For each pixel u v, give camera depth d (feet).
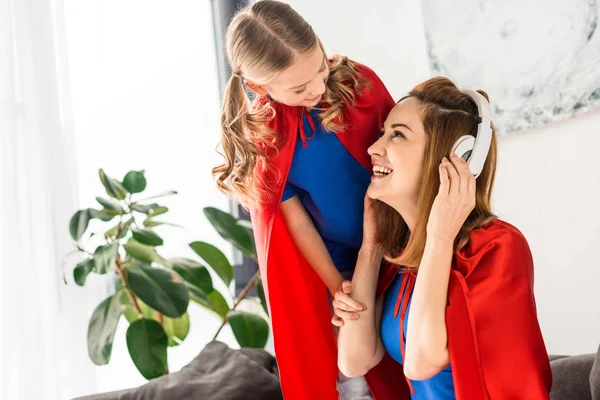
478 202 4.08
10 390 8.06
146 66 9.55
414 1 7.50
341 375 5.34
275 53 3.99
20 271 8.16
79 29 9.21
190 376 6.74
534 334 3.69
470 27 6.81
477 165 3.87
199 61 9.78
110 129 9.32
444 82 4.18
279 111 4.67
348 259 5.12
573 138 6.04
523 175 6.53
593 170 5.88
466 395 3.67
